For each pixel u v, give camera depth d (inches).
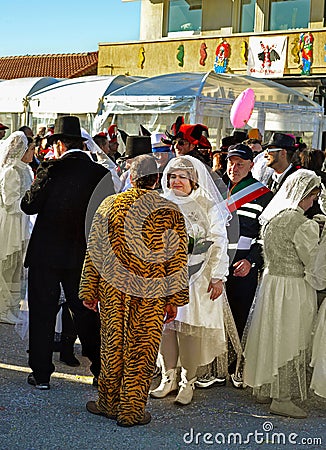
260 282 261.1
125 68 1008.9
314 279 247.3
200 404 258.7
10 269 357.7
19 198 353.4
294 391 249.9
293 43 872.3
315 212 282.0
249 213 277.4
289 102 652.1
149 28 1063.0
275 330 247.4
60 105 694.5
